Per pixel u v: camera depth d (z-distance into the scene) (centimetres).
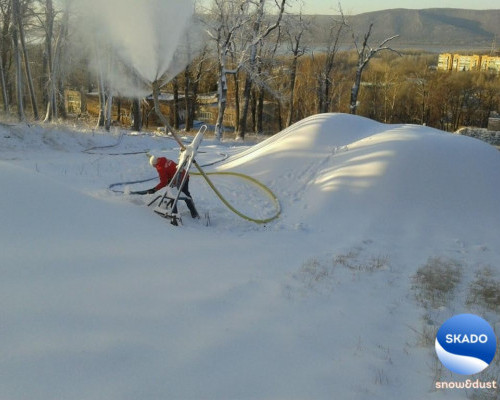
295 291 595
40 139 1536
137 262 593
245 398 368
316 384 399
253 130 4219
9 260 497
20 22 2402
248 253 731
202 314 497
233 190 1141
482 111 5931
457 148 1194
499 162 1203
